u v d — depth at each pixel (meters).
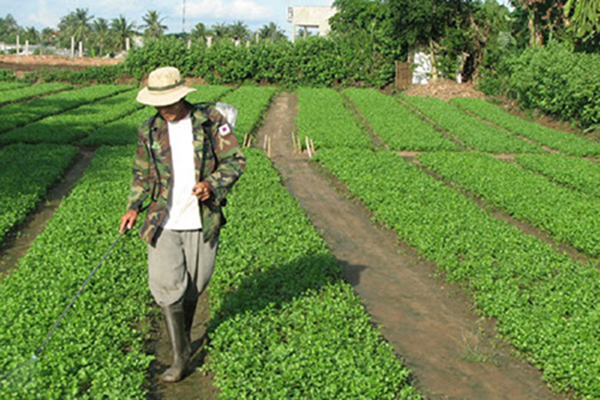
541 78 30.00
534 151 22.14
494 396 6.02
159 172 5.40
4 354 5.52
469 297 8.41
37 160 16.69
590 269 9.25
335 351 5.96
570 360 6.17
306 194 15.07
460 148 23.02
